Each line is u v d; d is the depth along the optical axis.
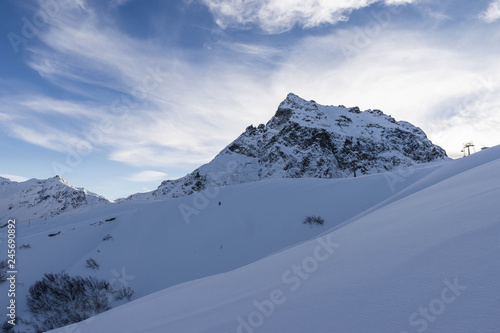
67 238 26.45
